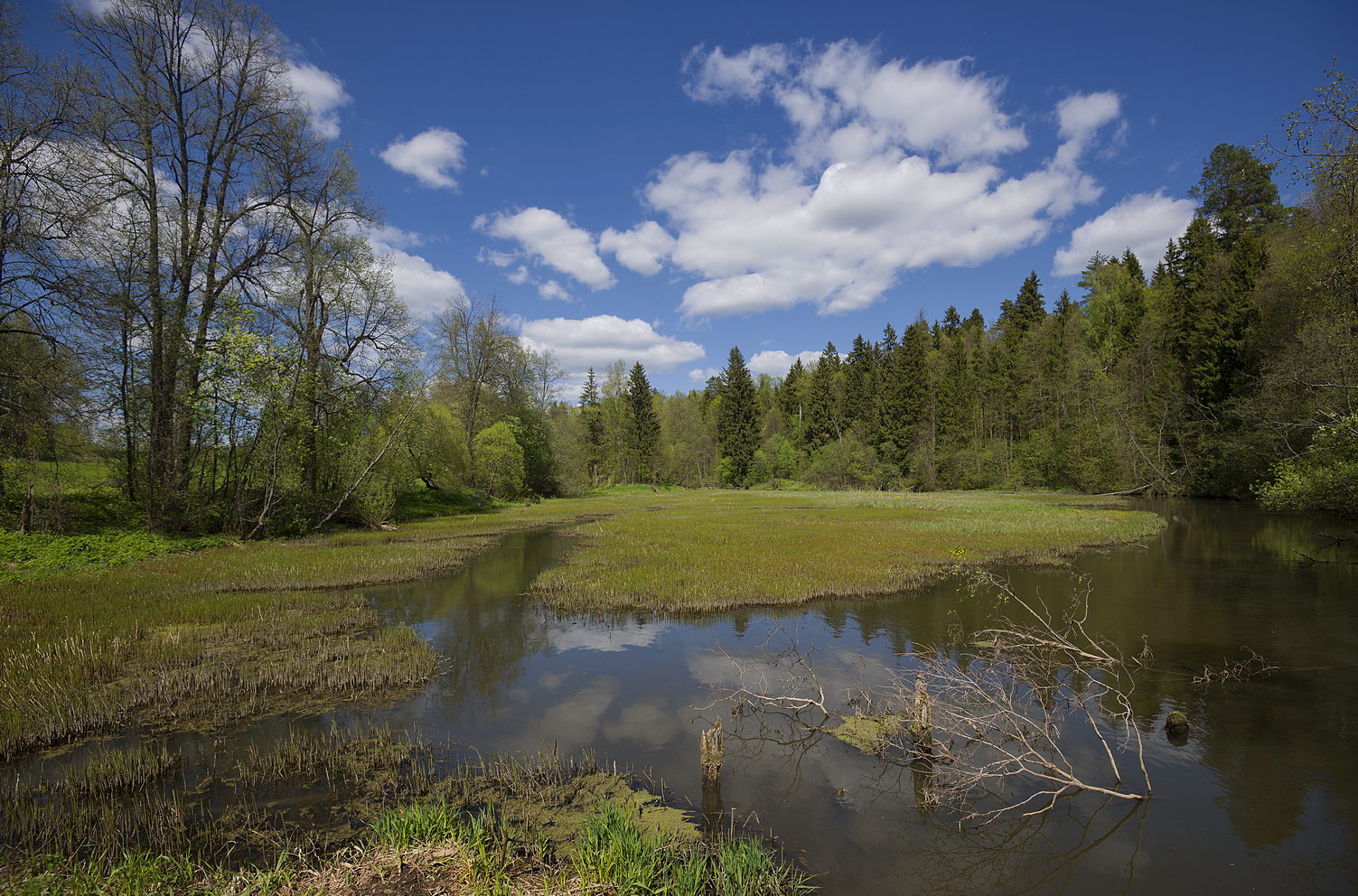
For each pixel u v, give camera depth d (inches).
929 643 424.5
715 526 1109.1
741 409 3184.1
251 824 212.4
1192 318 1615.4
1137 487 1749.5
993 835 210.8
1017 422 2393.0
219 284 917.2
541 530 1131.9
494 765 257.0
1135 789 239.9
